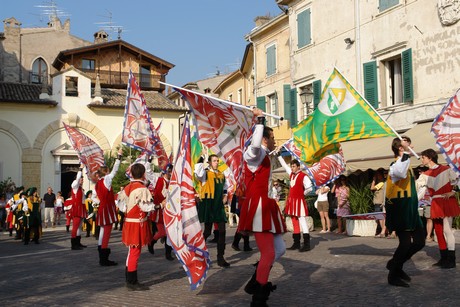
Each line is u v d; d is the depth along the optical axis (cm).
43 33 4706
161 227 1059
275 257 603
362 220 1488
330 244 1269
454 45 1777
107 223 991
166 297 668
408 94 1938
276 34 2914
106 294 701
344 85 893
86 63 4200
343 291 665
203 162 986
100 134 3266
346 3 2269
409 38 1953
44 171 3131
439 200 828
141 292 708
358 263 905
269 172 585
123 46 4234
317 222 1894
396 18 2011
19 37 4553
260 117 583
